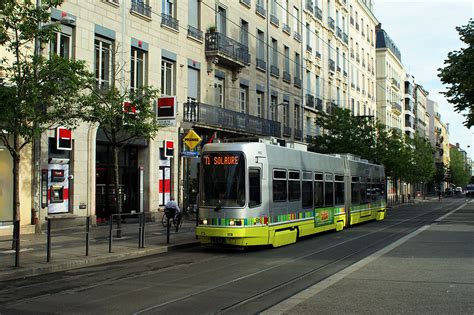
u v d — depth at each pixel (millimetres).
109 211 22656
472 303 8008
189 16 28109
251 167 15289
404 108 92062
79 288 9461
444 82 28766
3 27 12398
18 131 12000
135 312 7551
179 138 26219
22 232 17578
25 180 17969
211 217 15172
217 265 12461
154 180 24391
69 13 19812
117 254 13680
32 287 9586
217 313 7500
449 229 22516
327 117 40750
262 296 8695
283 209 16750
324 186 20891
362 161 27484
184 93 27062
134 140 23172
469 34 27609
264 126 33938
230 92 31766
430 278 10266
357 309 7617
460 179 132125
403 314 7305
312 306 7820
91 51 20891
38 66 12500
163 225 22266
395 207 52656
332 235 20688
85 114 14789
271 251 15367
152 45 24609
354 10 60312
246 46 32875
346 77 55906
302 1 43656
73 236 13703
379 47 75562
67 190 19906
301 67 43094
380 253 14266
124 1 22766
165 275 10961
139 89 16859
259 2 36219
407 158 51469
